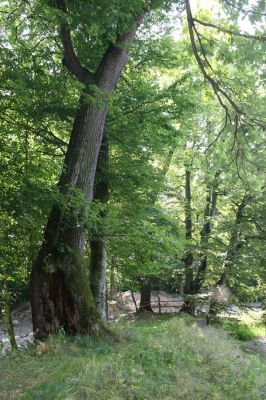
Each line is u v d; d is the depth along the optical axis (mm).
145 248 10781
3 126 8609
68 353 6953
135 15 8641
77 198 7938
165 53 12398
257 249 17984
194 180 22141
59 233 8281
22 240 9570
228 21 9820
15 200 7773
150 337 8250
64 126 11039
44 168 8336
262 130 10422
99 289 10836
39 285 8039
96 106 8258
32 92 8188
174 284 24266
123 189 12055
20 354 6934
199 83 11242
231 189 17969
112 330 8367
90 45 10430
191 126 13789
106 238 10008
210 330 12523
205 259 20125
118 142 11977
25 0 8039
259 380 6898
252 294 19906
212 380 6418
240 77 10469
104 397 5012
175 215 19844
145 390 5438
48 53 9414
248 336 17062
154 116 11688
